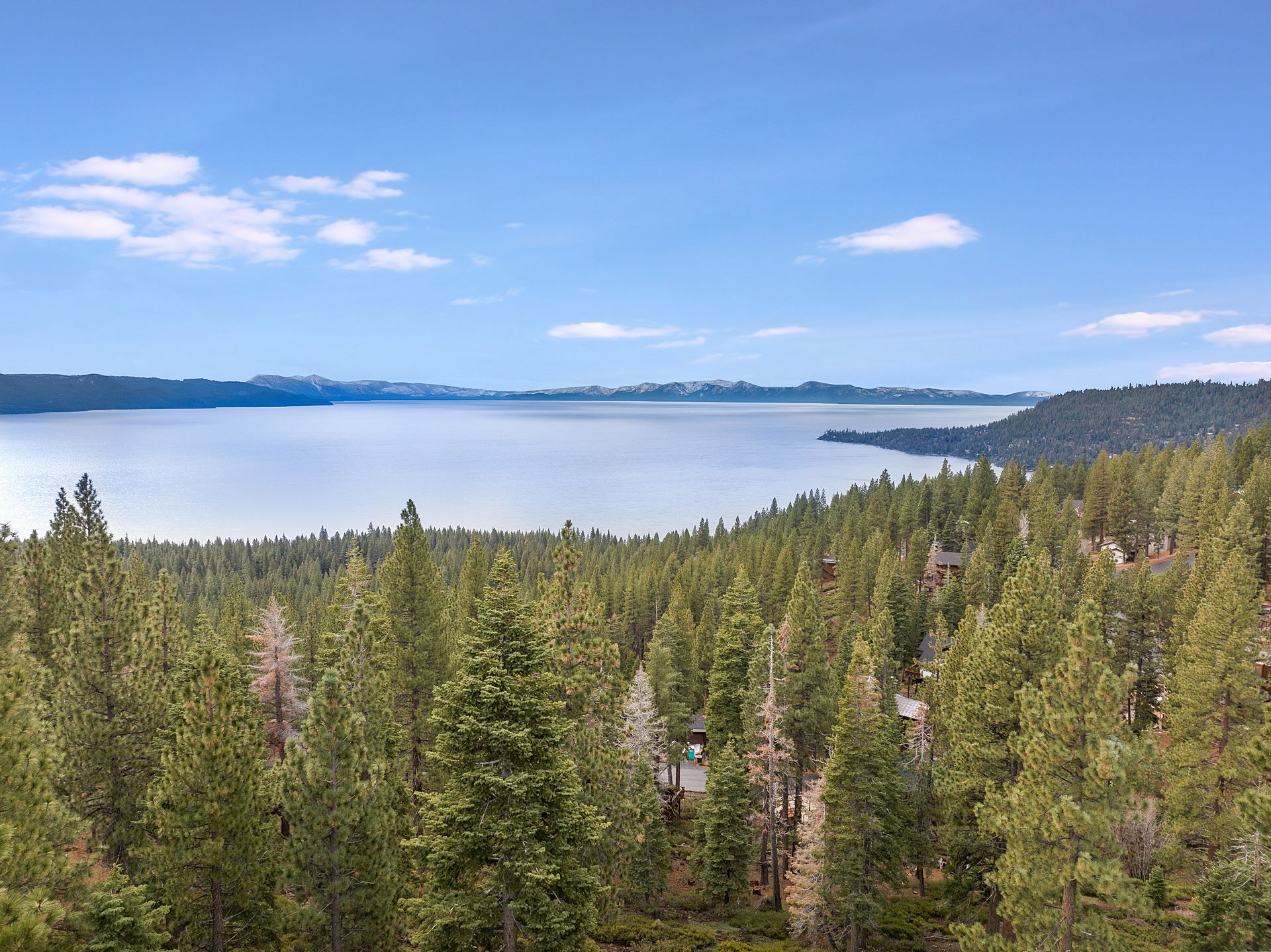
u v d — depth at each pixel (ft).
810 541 406.00
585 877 64.08
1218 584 125.90
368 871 69.56
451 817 61.57
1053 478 472.85
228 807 67.26
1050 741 66.33
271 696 129.39
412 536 130.72
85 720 82.43
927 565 335.06
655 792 124.47
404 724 126.41
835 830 99.55
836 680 162.09
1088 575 207.72
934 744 133.28
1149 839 111.65
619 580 346.74
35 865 49.26
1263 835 61.21
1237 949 65.57
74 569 117.29
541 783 62.13
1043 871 66.03
